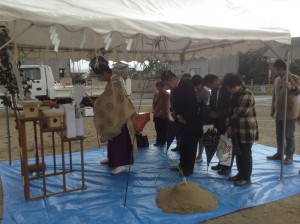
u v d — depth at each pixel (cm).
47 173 472
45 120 381
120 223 315
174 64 766
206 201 353
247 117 400
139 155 586
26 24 405
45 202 367
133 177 457
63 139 386
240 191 398
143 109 1484
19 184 432
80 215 333
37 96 1232
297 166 504
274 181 435
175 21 356
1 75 392
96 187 418
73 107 383
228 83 394
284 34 414
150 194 393
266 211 349
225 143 458
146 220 320
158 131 661
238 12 435
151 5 386
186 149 453
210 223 320
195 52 721
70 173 477
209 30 365
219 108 443
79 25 301
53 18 292
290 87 432
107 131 441
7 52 382
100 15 318
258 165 508
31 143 755
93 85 1166
